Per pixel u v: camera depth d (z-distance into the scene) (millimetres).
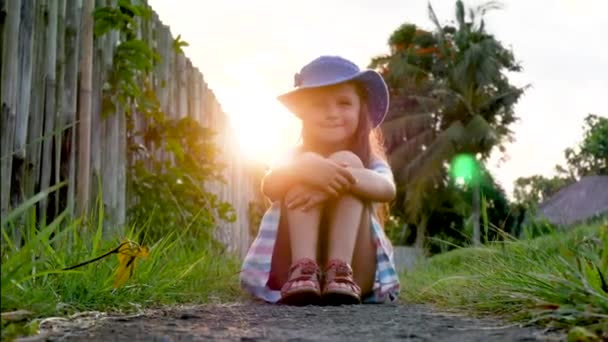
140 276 2199
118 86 3389
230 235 6676
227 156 6867
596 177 23891
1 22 2354
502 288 2133
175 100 5137
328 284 2508
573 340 1364
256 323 1771
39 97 2658
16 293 1554
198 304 2398
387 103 3104
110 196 3367
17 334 1348
